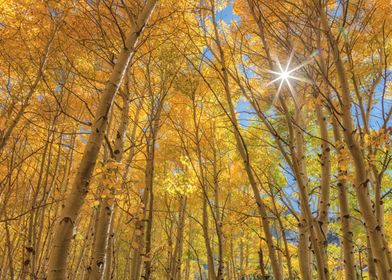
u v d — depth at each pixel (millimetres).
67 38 4723
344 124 2850
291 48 3232
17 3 4559
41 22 4875
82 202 2107
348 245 3461
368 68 4945
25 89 5328
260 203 3443
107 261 5176
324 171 4406
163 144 7754
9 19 4738
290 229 6531
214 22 3740
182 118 6707
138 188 6984
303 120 5133
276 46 4090
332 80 4660
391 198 7145
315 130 7273
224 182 8281
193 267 15117
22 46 5035
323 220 4152
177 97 6441
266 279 3223
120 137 4219
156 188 6973
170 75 5164
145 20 2715
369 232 2789
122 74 2492
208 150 7219
